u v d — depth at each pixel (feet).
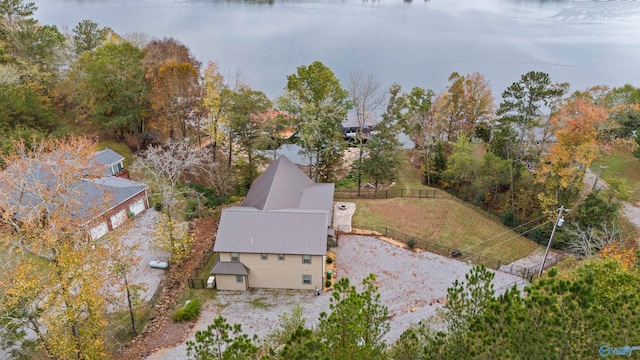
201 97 148.36
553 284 45.88
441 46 383.04
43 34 181.78
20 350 69.87
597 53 350.02
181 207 133.39
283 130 150.41
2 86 141.79
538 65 321.32
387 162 142.51
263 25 458.91
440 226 128.36
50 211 75.46
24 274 64.23
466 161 147.33
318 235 97.14
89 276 70.03
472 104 184.55
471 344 46.09
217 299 95.09
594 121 114.42
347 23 480.23
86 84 150.30
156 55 171.32
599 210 118.73
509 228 132.05
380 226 125.08
